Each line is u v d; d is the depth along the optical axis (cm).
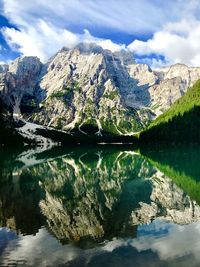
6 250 2725
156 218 3725
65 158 15512
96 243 2850
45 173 9094
